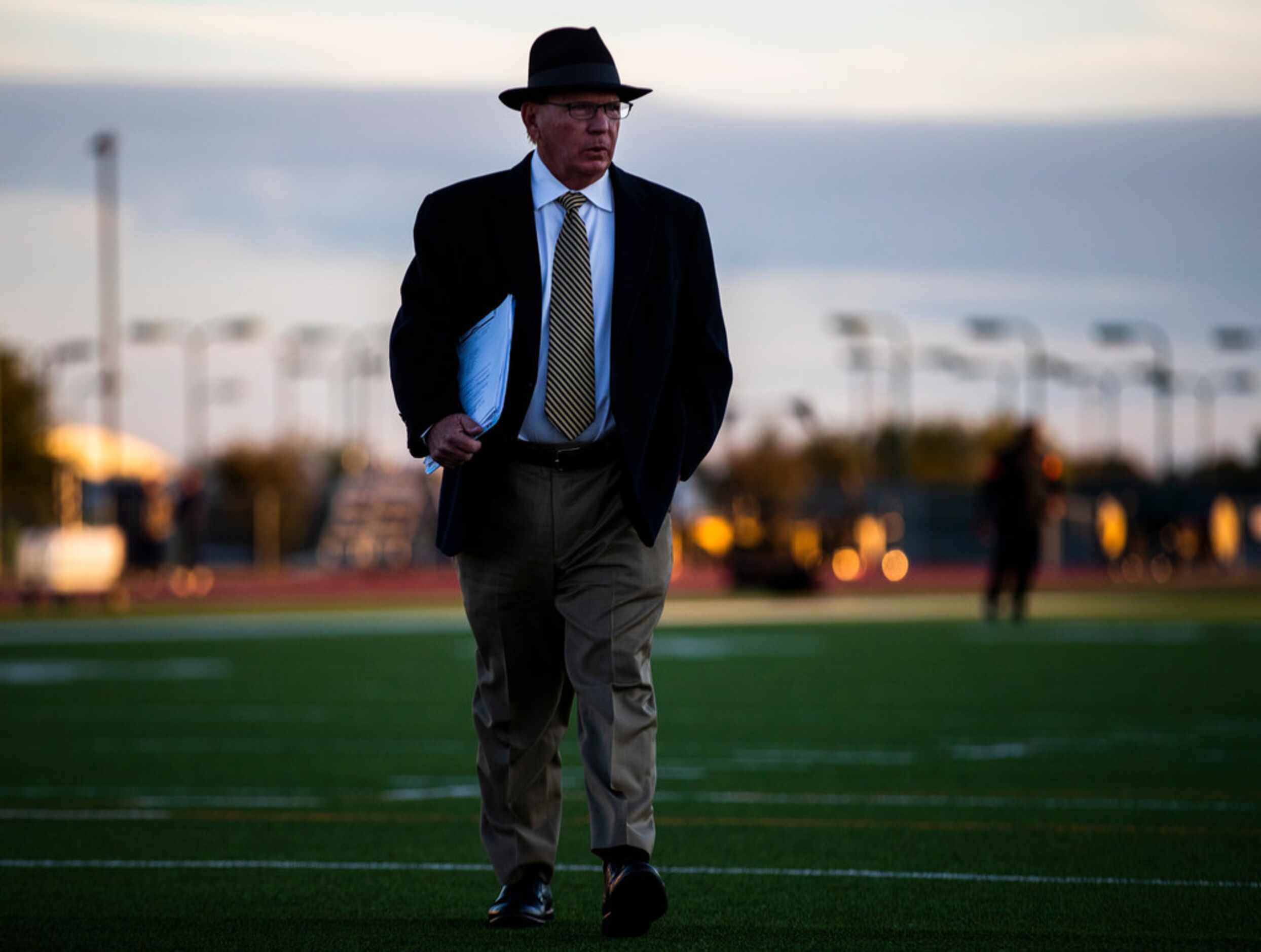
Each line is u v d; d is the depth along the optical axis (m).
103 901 21.94
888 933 19.59
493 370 18.91
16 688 54.75
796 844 26.00
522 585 19.94
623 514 19.88
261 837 27.11
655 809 29.56
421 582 180.50
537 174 19.88
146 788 32.88
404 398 19.39
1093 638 77.00
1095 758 36.19
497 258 19.66
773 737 40.50
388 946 19.08
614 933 19.42
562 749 39.41
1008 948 18.72
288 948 19.08
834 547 176.50
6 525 197.75
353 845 26.33
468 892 22.50
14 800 31.20
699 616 99.69
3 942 19.48
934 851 25.31
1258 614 99.00
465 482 19.77
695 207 20.38
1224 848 25.42
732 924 20.17
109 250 172.00
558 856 25.64
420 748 39.28
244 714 46.97
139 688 54.72
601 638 19.75
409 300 19.83
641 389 19.42
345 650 71.88
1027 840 26.16
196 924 20.45
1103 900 21.56
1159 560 188.25
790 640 76.62
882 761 35.94
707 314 20.16
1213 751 37.34
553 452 19.64
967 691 52.00
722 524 197.50
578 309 19.56
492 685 20.42
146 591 148.00
